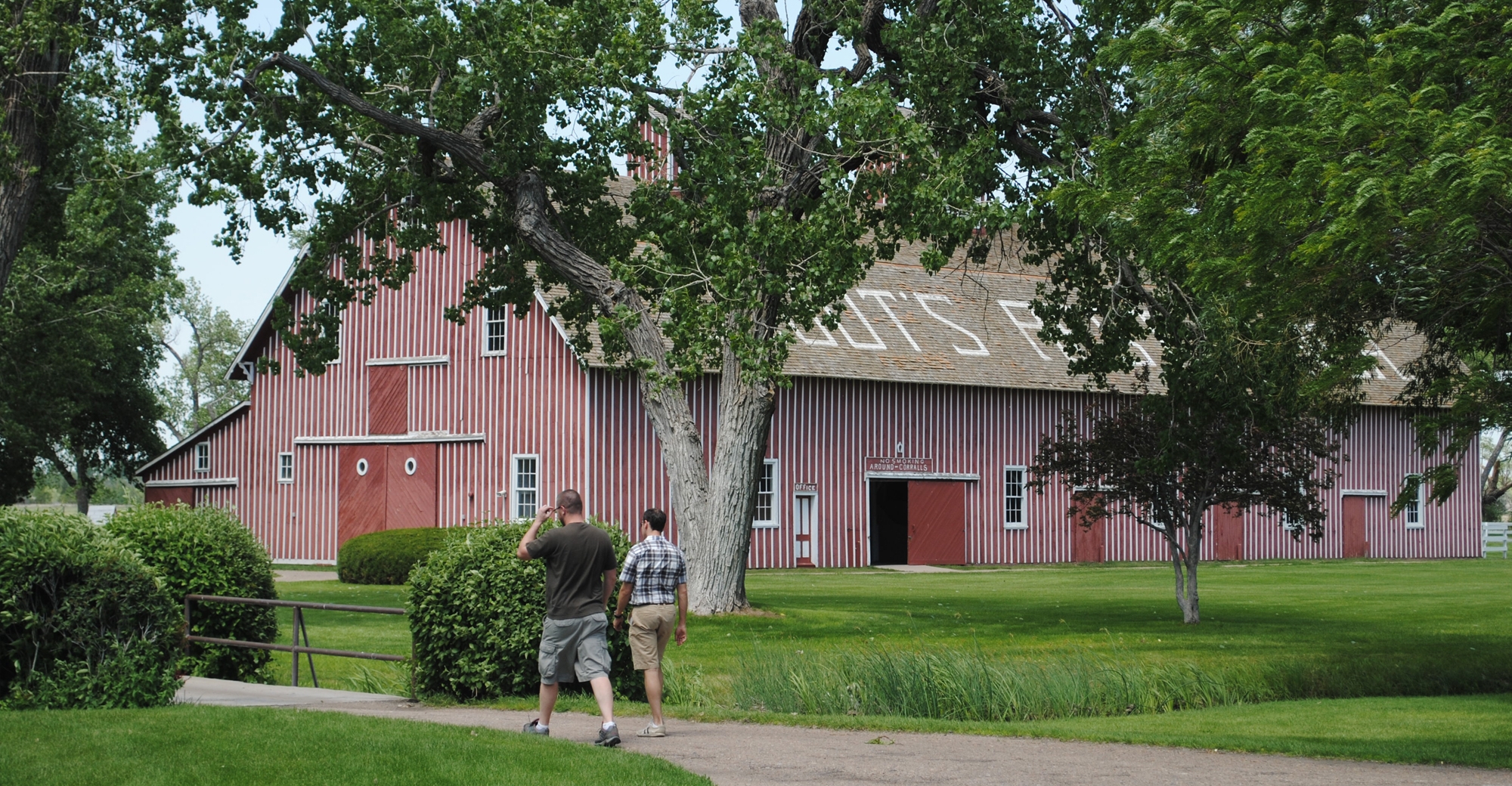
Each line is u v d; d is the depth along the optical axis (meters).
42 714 12.27
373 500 47.50
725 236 22.88
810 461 46.50
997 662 17.44
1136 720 15.31
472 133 26.53
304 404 49.59
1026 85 25.61
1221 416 25.22
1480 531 63.38
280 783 9.59
